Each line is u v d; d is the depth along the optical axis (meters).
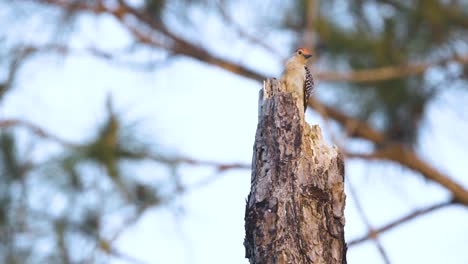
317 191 7.80
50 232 10.95
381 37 12.73
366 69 12.96
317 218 7.70
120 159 11.12
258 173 7.99
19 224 11.01
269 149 8.00
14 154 10.98
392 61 12.89
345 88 13.22
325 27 12.58
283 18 12.90
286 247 7.54
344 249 7.71
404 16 12.62
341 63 12.91
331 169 7.91
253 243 7.70
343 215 7.79
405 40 12.83
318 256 7.55
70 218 11.06
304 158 7.93
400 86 13.17
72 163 10.89
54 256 10.88
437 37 12.66
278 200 7.73
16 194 11.02
